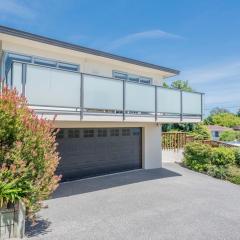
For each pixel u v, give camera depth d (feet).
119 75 47.42
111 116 33.86
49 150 21.24
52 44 35.91
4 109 18.86
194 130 83.56
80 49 38.83
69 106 29.12
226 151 47.42
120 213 25.40
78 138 40.14
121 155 46.32
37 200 19.76
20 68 25.67
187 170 49.98
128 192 32.96
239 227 22.76
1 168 18.48
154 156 50.88
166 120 40.55
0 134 18.49
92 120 31.96
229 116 200.54
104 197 30.60
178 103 42.01
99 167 42.91
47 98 27.32
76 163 39.81
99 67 44.42
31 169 19.24
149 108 37.86
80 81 30.14
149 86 38.04
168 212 26.07
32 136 19.66
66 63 40.50
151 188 35.27
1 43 34.17
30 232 20.34
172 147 58.95
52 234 20.24
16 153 18.74
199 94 45.39
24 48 36.01
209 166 46.96
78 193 32.07
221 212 26.55
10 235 18.83
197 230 21.85
